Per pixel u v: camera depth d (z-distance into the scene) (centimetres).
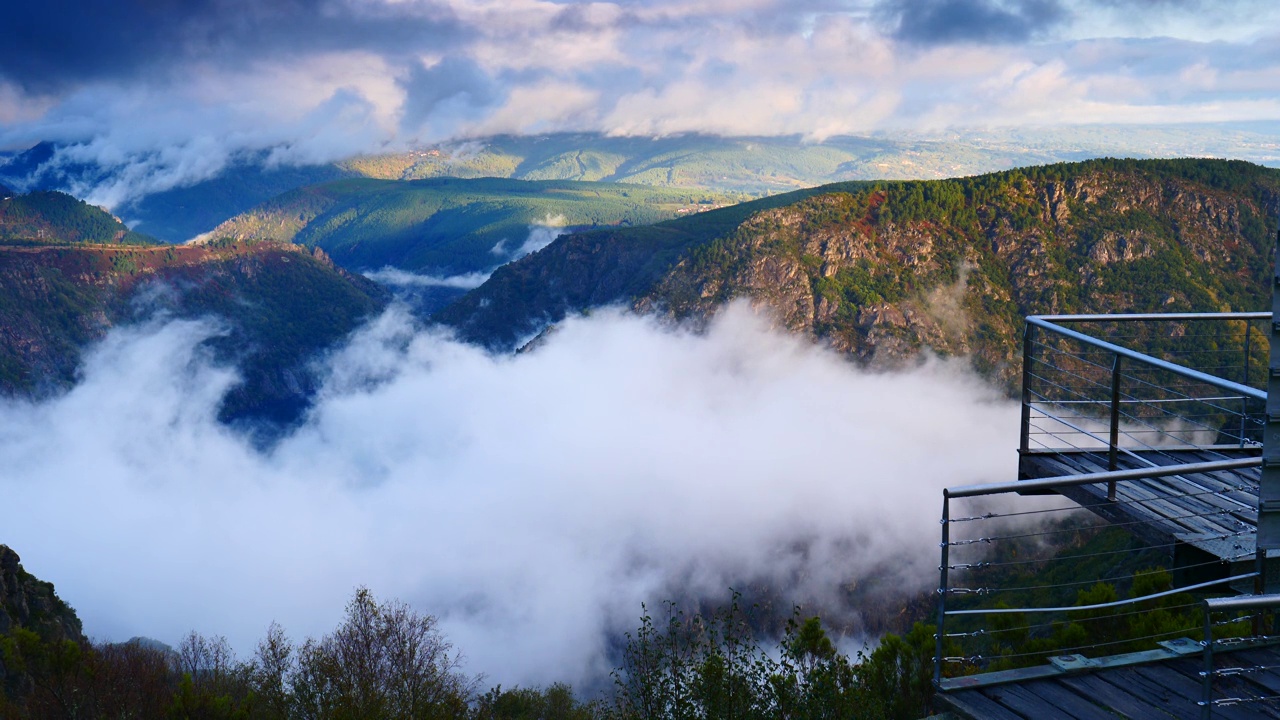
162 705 1248
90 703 1293
